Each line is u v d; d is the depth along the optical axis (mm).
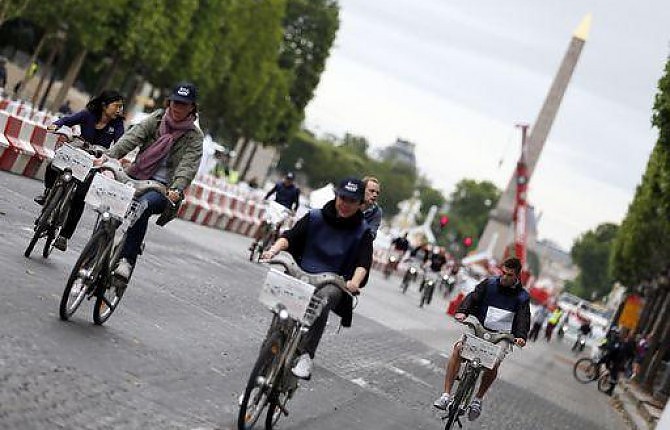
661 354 51438
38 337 13523
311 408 16234
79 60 86562
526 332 17984
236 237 51062
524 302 18047
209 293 24109
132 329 16312
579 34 141750
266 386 12500
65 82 86250
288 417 14734
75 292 15008
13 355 12383
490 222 156125
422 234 143000
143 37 86562
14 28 104562
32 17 82750
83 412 11211
